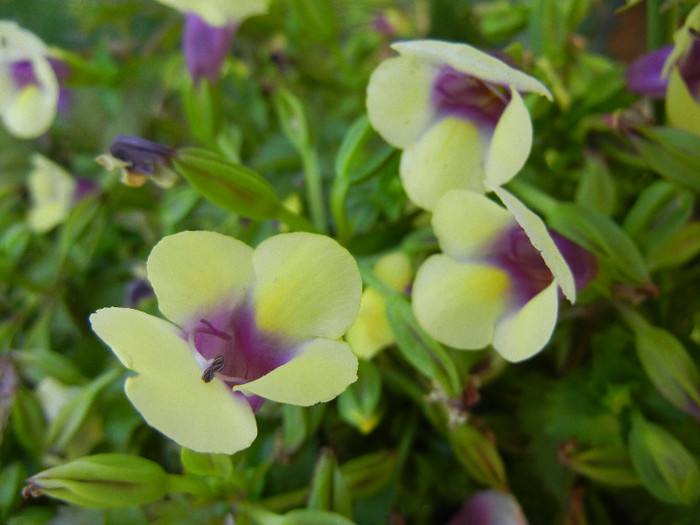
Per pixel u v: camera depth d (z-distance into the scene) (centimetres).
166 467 12
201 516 11
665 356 10
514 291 9
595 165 11
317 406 11
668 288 11
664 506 12
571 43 15
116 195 14
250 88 16
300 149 13
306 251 8
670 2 11
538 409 12
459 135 10
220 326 9
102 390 12
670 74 11
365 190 12
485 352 10
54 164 16
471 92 10
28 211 17
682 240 11
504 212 9
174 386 8
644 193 11
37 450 13
